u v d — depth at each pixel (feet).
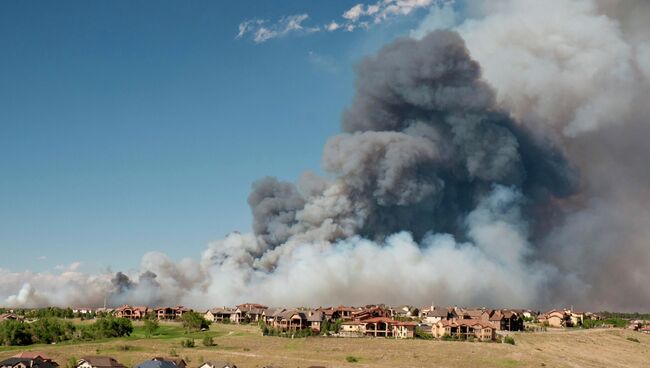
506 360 492.54
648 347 604.90
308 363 474.08
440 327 621.31
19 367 435.94
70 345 570.46
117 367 425.69
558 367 473.26
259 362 475.72
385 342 575.79
